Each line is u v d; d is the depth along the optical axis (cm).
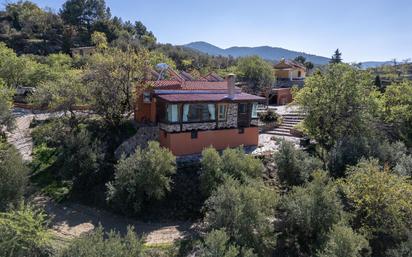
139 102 2570
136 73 2516
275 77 5919
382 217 1462
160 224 1711
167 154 1808
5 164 1622
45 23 9094
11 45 7988
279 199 1562
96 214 1798
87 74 2481
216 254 1166
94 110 2520
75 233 1580
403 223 1430
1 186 1528
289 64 6581
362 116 2386
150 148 1819
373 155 2027
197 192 1889
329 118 2419
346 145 2098
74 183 2012
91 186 1992
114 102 2444
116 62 2453
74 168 1931
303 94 2569
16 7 10069
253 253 1287
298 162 1867
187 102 2216
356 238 1241
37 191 1969
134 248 1074
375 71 7012
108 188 1819
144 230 1641
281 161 1880
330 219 1406
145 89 2520
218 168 1780
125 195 1752
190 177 1978
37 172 2150
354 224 1510
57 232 1567
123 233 1600
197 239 1516
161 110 2423
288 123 3294
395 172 1884
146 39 9731
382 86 4434
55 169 2167
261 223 1370
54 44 8512
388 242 1452
